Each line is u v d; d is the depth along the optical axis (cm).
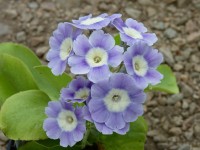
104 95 12
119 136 14
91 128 14
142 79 12
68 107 13
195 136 20
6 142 20
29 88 15
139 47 12
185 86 22
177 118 21
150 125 21
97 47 12
